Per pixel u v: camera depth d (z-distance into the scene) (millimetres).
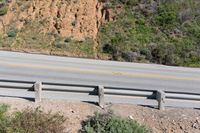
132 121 11281
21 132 10047
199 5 31234
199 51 26984
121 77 19422
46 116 10836
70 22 27781
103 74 19594
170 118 12297
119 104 12625
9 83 12180
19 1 29125
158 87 18266
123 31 27500
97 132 10742
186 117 12477
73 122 11281
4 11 27984
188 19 29578
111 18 28484
